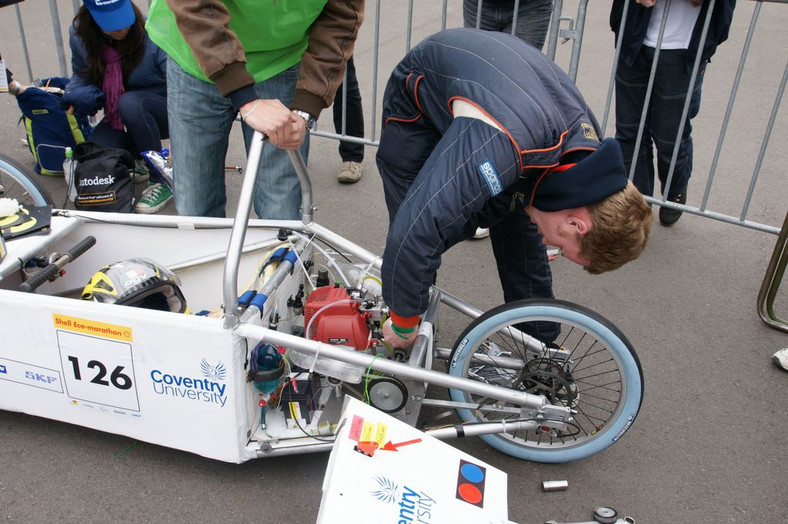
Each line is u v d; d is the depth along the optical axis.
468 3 3.92
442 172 1.81
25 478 2.32
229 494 2.30
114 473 2.36
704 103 5.96
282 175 2.85
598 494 2.38
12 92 3.91
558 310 2.27
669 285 3.59
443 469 2.01
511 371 2.57
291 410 2.36
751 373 3.00
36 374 2.35
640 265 3.75
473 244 3.89
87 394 2.32
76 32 3.87
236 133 5.04
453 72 2.00
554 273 3.67
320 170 4.59
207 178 2.85
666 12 3.33
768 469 2.51
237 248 2.04
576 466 2.49
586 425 2.69
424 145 2.29
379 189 4.39
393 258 1.89
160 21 2.56
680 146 3.77
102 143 4.02
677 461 2.53
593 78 6.49
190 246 2.80
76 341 2.23
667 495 2.39
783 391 2.91
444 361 2.94
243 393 2.18
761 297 3.29
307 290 2.82
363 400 2.39
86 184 3.60
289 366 2.40
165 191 4.02
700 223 4.18
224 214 3.08
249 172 2.10
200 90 2.59
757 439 2.65
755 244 3.98
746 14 8.99
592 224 1.84
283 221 2.73
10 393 2.43
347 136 4.29
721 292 3.55
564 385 2.38
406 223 1.84
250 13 2.34
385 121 2.39
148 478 2.35
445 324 3.21
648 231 1.86
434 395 2.73
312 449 2.27
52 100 4.02
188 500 2.27
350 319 2.33
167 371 2.18
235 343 2.09
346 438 2.00
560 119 1.88
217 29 2.06
